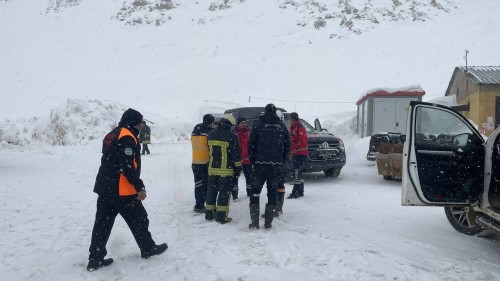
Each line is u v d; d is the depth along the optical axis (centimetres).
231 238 549
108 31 8262
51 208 767
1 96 5603
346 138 2291
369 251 488
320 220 644
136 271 452
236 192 806
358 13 7681
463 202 529
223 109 4009
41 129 2975
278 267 445
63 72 6519
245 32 7625
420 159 524
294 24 7694
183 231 598
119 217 685
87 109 2950
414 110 526
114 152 457
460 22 6988
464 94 1872
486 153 524
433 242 544
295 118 832
